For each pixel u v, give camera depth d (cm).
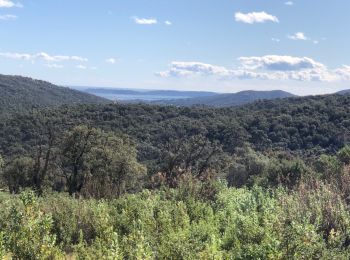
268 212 732
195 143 2662
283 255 511
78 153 3412
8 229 571
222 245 673
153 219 823
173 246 578
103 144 3528
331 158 1694
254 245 569
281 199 800
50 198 1031
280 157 3841
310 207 709
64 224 834
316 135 5847
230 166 2831
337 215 665
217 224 823
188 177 1216
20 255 539
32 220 585
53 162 3566
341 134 5681
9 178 3716
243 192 1168
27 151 5528
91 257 593
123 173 3372
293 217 638
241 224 705
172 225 798
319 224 632
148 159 5244
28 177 3519
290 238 522
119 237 719
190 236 661
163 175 1405
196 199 1062
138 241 612
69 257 699
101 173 3195
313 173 1298
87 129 3550
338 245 576
